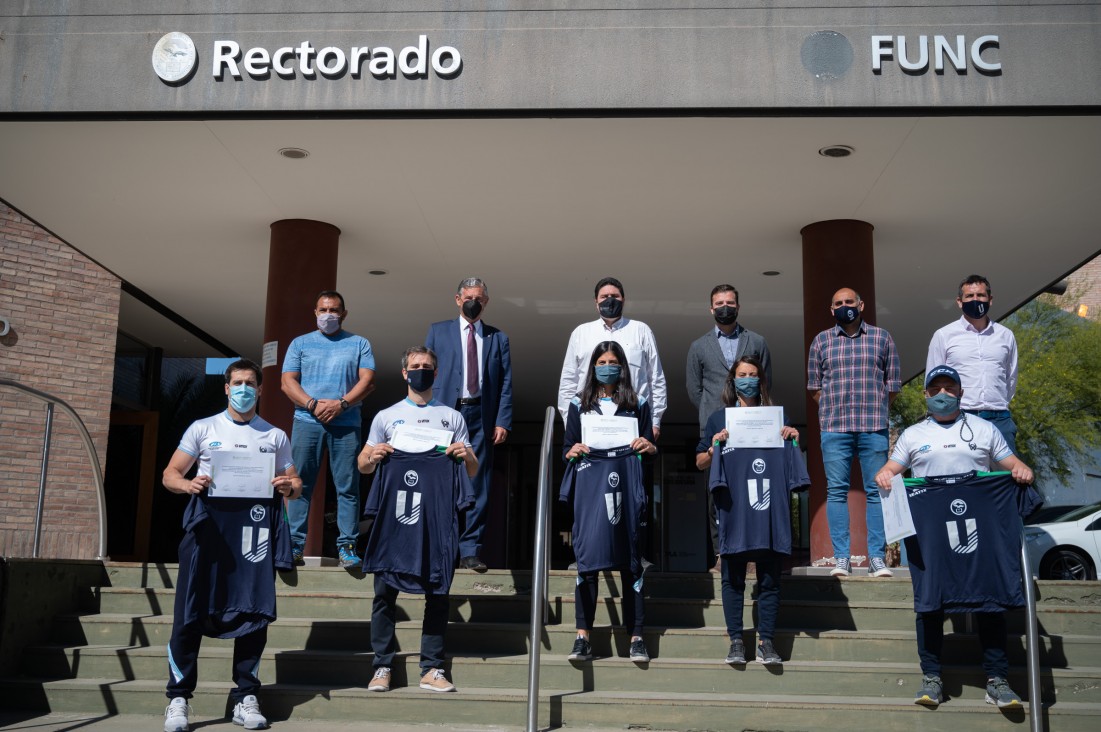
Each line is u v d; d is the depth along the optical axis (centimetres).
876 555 692
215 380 1714
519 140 744
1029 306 2331
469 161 785
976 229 920
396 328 1357
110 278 1459
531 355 1483
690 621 649
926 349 1425
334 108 695
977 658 610
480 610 657
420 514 577
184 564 544
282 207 890
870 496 697
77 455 1421
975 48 681
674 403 1852
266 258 1041
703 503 1991
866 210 877
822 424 712
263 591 550
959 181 807
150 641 655
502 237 966
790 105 685
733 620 595
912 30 688
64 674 627
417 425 592
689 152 762
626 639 616
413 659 595
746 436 603
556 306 1215
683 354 1473
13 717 574
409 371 598
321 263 921
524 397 1823
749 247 984
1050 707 544
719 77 691
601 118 702
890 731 548
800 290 1135
